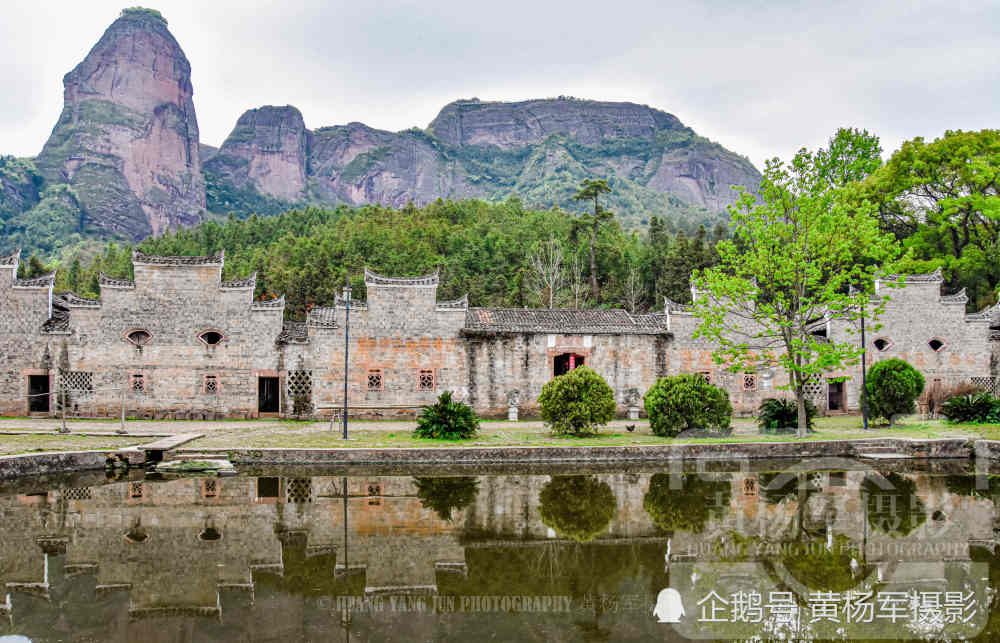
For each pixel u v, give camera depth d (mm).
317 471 19047
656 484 17703
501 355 29172
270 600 9867
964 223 36500
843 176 45688
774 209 23703
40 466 18016
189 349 28094
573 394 23281
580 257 62250
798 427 23500
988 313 31484
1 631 8805
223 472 18516
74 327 27547
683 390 23125
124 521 13836
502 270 61375
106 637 8625
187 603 9742
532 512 14695
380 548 12195
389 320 28688
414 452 20094
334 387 28297
